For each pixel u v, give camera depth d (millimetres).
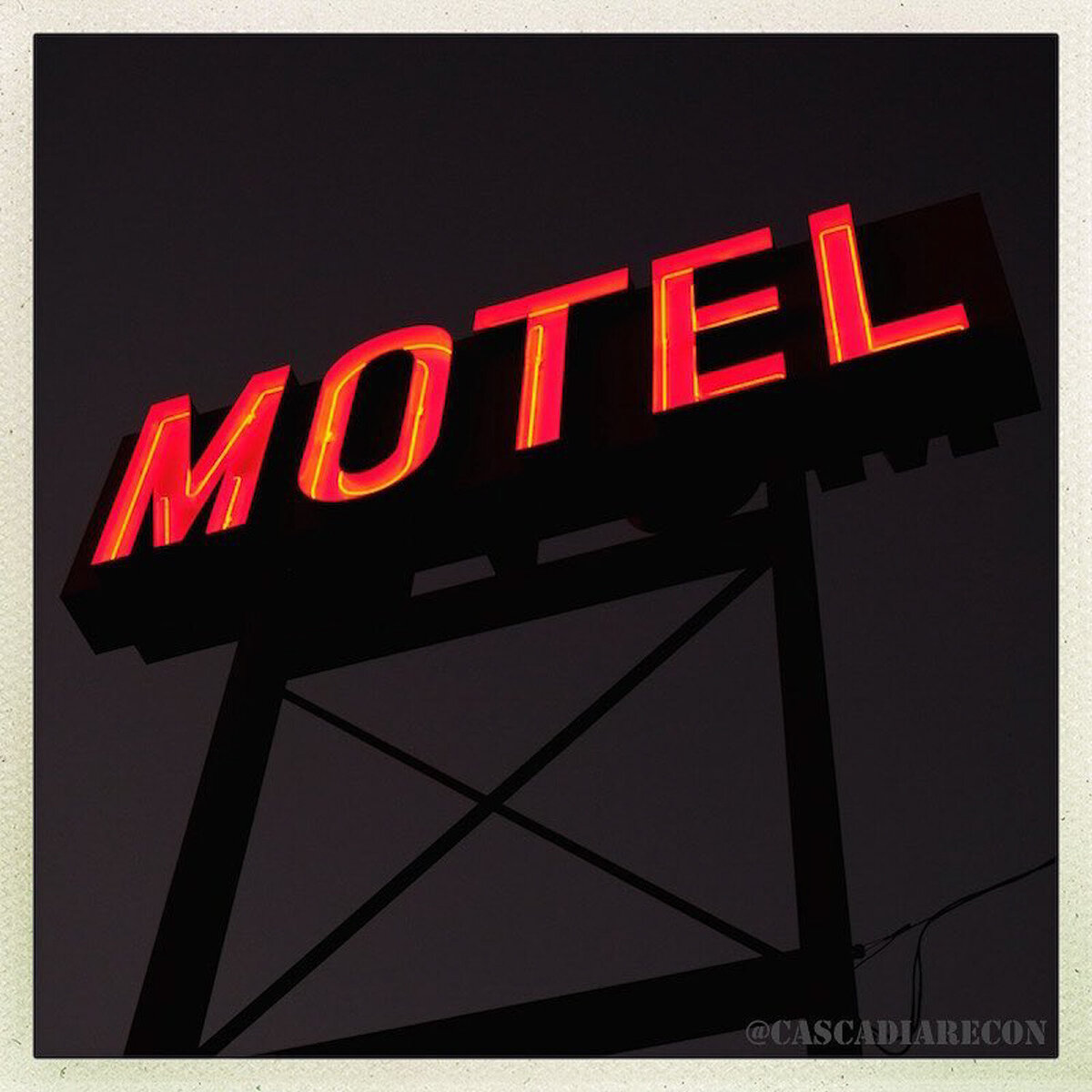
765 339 5895
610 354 6309
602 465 5875
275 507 6453
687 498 5883
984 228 5918
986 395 5484
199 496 6453
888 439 5625
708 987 4484
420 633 6102
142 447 6789
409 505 6055
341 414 6512
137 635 6574
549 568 6016
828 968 4098
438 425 6199
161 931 5293
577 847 5270
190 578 6383
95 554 6430
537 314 6457
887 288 5906
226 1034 5090
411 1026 4738
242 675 6039
